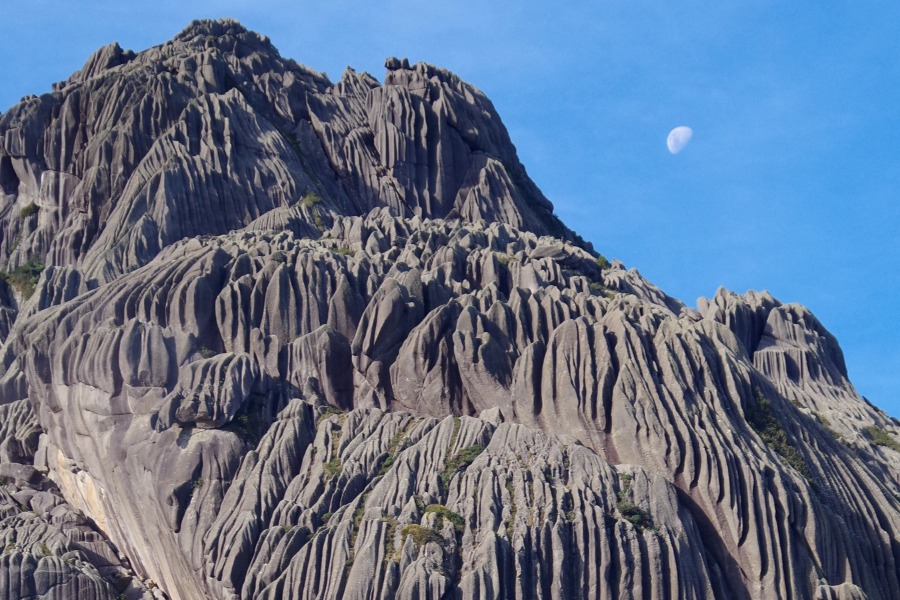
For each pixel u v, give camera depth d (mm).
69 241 152000
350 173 165125
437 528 106688
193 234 149500
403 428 118125
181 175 151750
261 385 121688
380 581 104312
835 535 113625
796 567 110438
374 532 106312
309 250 133750
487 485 109250
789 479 113688
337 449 115875
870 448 136125
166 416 117062
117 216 149500
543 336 124062
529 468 111250
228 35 175000
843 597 109750
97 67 176375
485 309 126312
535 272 134625
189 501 113875
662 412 114438
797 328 151250
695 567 108250
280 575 106875
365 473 113188
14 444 131375
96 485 122125
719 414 116062
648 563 106625
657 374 117625
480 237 144875
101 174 154375
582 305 127062
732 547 110562
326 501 110938
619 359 118188
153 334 121625
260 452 115625
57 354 124438
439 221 152375
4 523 123188
